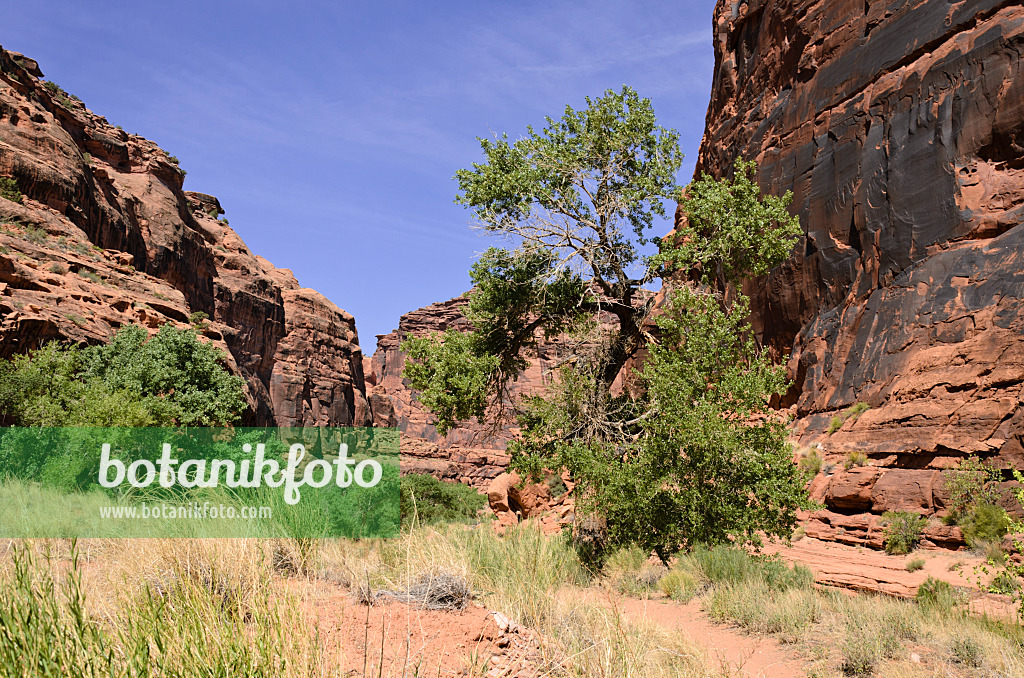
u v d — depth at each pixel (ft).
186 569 10.78
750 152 131.23
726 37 157.69
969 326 72.64
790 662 22.94
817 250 104.94
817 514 70.74
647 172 54.24
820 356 97.25
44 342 116.88
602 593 22.00
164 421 79.82
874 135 98.94
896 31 101.30
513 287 54.44
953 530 55.98
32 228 184.34
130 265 213.87
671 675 14.11
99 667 6.78
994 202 80.23
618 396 51.08
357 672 9.08
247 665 7.44
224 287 351.46
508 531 29.91
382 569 15.31
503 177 52.90
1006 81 81.82
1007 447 59.72
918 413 71.00
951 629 25.14
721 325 45.24
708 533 41.83
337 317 456.04
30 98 244.42
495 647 11.63
